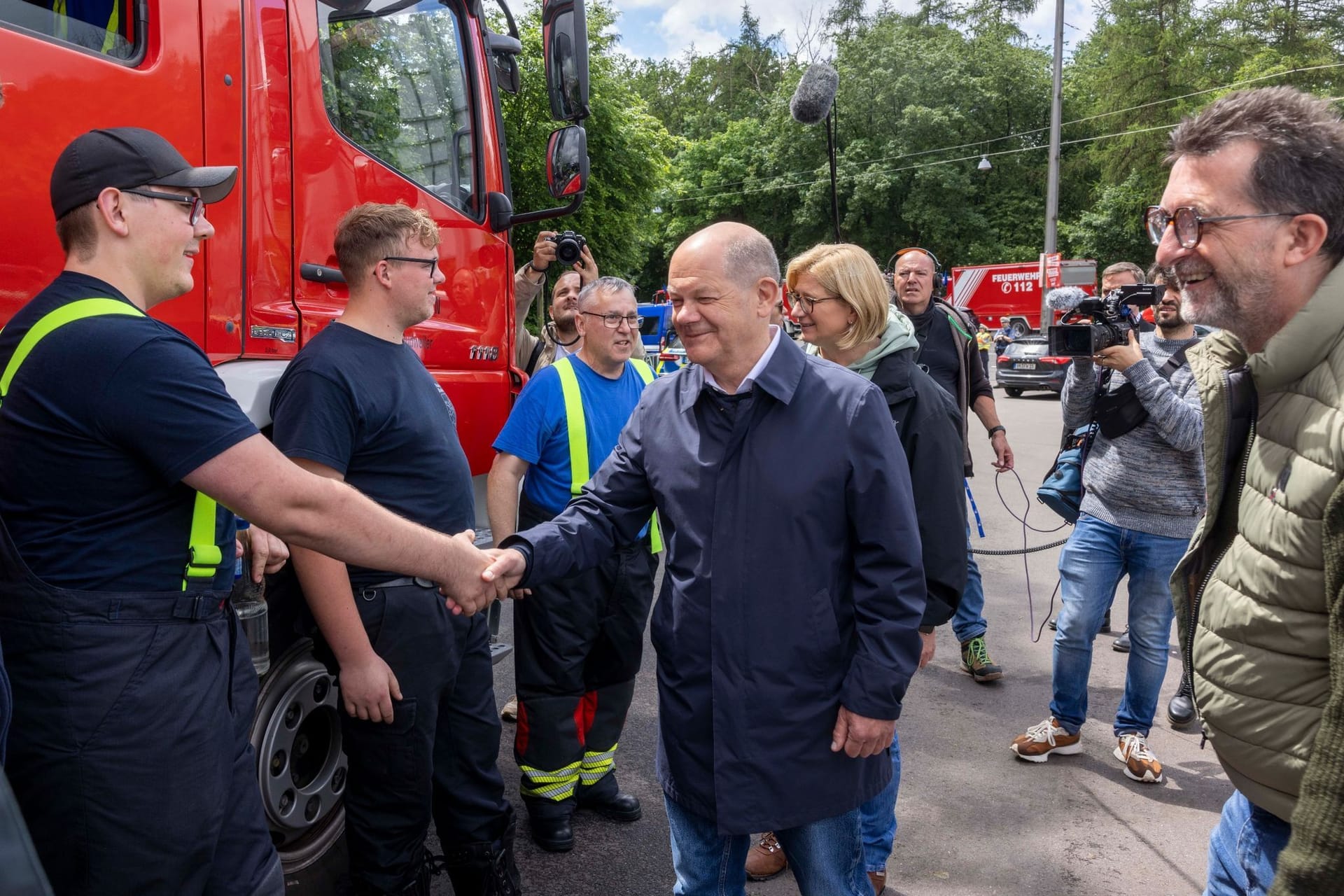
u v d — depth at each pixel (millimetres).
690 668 2035
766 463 1981
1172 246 1606
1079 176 43625
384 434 2355
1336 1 38781
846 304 2582
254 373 2475
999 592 6277
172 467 1651
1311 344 1484
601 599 3207
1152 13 39062
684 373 2162
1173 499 3527
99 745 1619
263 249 2672
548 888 2977
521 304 4516
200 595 1750
